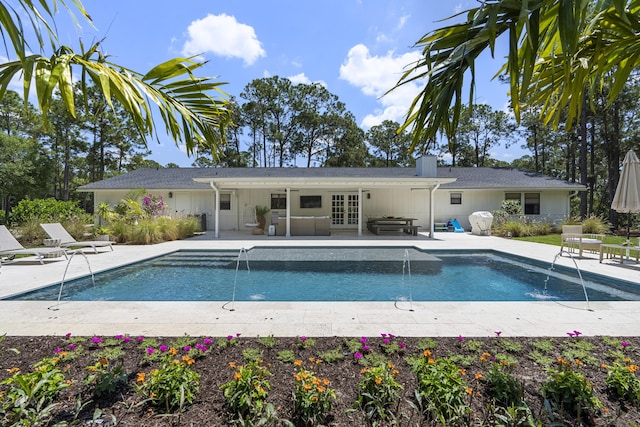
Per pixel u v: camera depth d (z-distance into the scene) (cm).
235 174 1691
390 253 941
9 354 259
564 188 1525
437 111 161
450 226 1538
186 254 920
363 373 214
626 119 1766
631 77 1497
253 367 208
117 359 249
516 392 191
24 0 119
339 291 578
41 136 2394
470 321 351
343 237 1253
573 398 182
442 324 341
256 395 181
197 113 206
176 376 192
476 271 735
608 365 240
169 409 183
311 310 395
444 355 258
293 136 3055
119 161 2750
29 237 1058
